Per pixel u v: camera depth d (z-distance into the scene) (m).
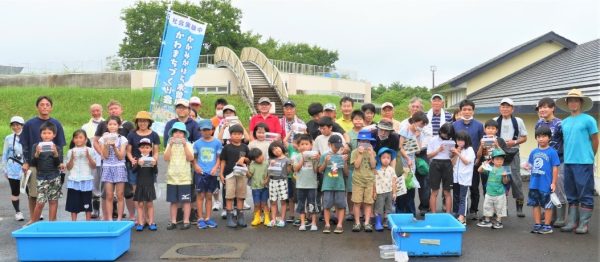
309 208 7.26
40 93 31.72
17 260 5.98
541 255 5.92
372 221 7.62
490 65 22.56
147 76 36.59
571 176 7.04
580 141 6.93
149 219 7.39
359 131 7.55
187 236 6.99
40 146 7.17
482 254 5.99
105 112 26.34
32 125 7.46
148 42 58.22
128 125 8.06
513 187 8.11
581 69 14.53
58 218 8.30
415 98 8.55
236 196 7.53
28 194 7.61
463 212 7.43
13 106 30.11
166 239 6.82
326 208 7.09
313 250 6.21
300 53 79.25
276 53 69.69
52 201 7.29
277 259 5.85
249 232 7.20
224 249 6.29
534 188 7.01
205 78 36.91
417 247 5.87
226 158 7.61
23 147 7.45
